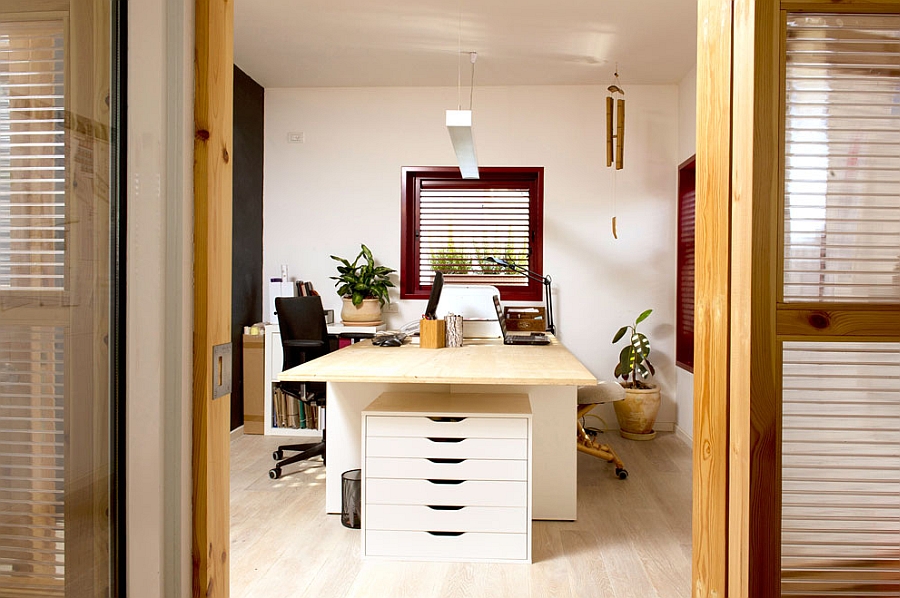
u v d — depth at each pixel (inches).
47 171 28.6
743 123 41.1
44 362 28.6
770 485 39.9
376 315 196.9
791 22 39.6
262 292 208.4
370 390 125.8
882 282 39.9
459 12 147.3
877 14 39.5
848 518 40.5
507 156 203.8
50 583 29.1
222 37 38.3
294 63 183.3
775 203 39.6
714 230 46.1
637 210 201.5
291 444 178.2
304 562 103.8
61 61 29.2
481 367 112.4
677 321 199.0
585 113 202.4
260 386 194.5
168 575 35.8
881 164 39.9
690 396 187.3
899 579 40.7
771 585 40.0
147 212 33.9
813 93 39.7
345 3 142.9
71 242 29.9
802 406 40.5
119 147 32.9
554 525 121.6
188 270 36.2
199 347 36.7
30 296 27.8
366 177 206.7
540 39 163.5
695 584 50.2
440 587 94.7
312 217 207.6
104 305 32.1
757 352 39.9
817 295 40.1
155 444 34.5
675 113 200.5
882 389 40.4
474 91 204.2
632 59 177.6
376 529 105.0
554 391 124.1
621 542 112.7
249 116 195.9
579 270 203.0
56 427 29.3
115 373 32.9
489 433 104.0
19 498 27.5
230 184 39.9
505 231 209.9
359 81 200.1
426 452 104.4
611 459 152.6
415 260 211.6
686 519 124.5
